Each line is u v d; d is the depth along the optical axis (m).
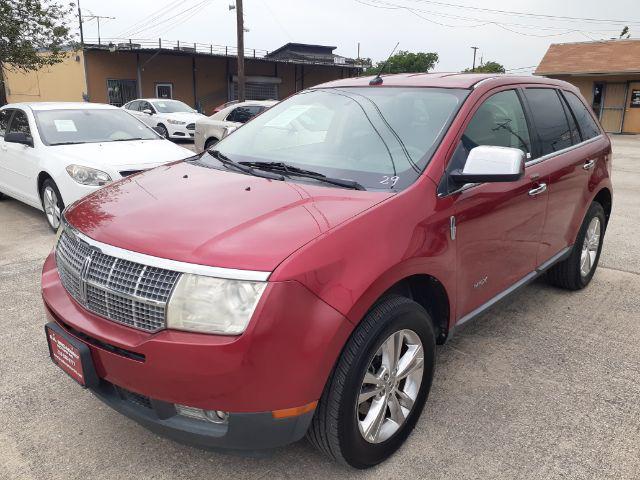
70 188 6.08
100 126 7.28
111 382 2.37
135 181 3.18
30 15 15.11
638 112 26.83
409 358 2.67
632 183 10.84
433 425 2.95
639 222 7.44
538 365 3.59
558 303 4.59
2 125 7.81
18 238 6.38
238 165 3.28
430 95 3.35
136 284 2.25
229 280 2.12
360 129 3.28
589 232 4.75
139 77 31.70
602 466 2.66
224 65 35.19
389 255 2.42
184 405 2.20
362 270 2.31
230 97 35.84
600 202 4.98
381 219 2.49
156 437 2.86
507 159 2.71
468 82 3.43
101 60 30.19
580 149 4.33
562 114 4.25
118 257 2.34
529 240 3.65
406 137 3.09
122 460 2.68
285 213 2.48
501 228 3.26
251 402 2.14
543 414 3.06
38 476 2.56
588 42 30.02
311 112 3.63
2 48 14.75
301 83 39.19
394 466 2.65
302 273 2.15
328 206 2.55
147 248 2.29
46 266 2.98
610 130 27.67
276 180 2.96
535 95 3.94
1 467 2.61
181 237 2.32
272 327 2.09
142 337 2.22
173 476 2.58
